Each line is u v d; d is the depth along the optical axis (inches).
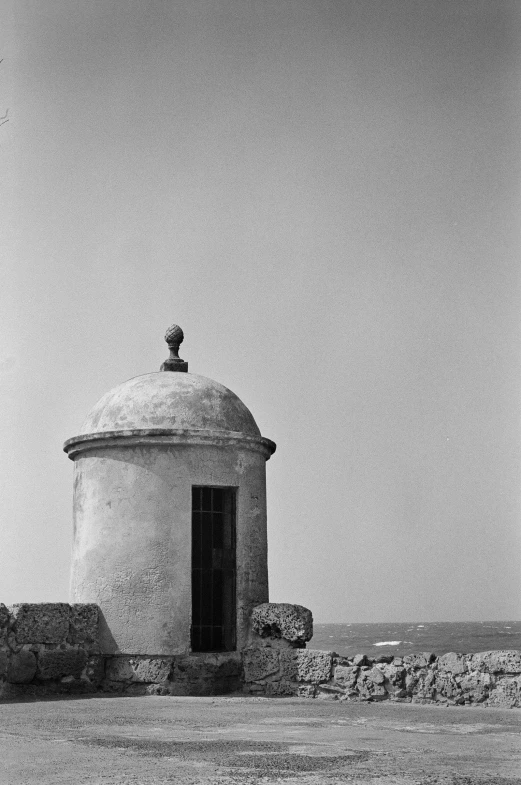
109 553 474.0
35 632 445.4
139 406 495.8
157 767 248.4
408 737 307.1
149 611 463.5
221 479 486.9
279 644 467.5
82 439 491.8
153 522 472.7
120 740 296.4
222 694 462.9
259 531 496.4
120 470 481.7
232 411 509.4
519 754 273.9
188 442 479.5
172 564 468.8
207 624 482.3
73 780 230.8
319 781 229.6
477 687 406.9
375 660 438.3
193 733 314.0
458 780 232.7
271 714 370.9
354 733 316.2
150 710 383.6
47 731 319.0
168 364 533.3
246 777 234.4
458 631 4237.2
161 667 456.4
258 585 490.3
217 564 488.7
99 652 463.2
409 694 421.4
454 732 320.5
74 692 453.1
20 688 439.8
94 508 485.1
